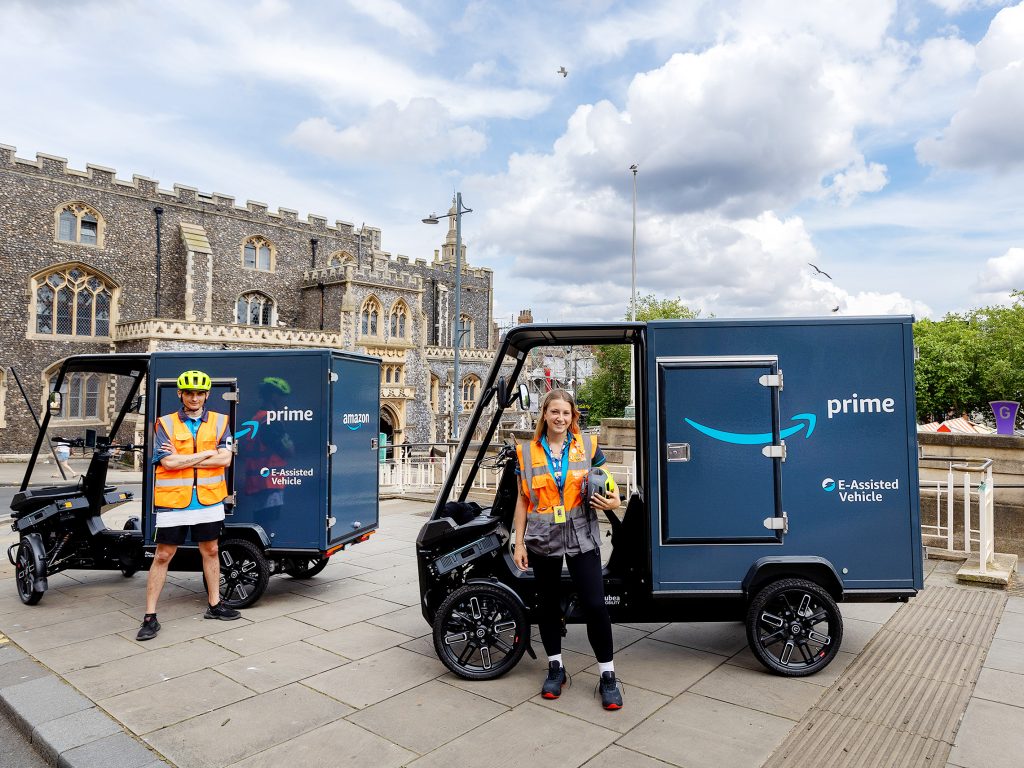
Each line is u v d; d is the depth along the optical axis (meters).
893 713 3.81
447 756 3.39
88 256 32.94
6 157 30.38
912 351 4.45
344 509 6.47
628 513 4.75
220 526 5.67
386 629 5.46
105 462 6.67
